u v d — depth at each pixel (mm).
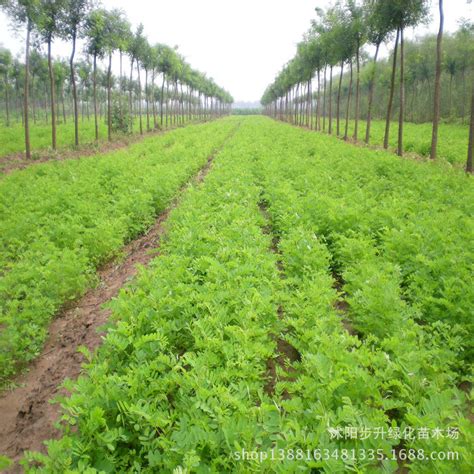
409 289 6480
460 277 6332
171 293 5742
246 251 7199
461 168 17266
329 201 10219
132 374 4137
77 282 7438
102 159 20062
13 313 6188
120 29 31453
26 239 9547
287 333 5457
